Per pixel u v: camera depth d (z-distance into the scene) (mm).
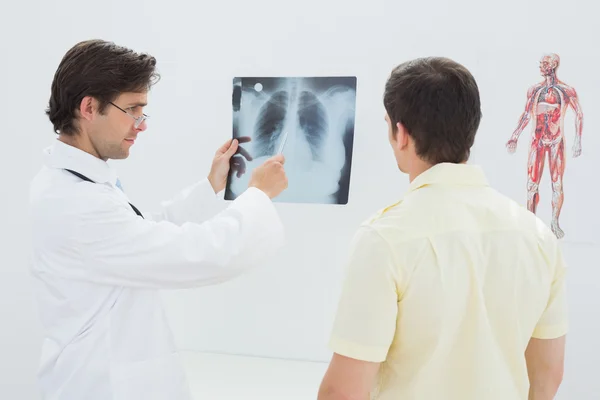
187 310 1912
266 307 1869
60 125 1229
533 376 1056
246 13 1789
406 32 1707
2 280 1998
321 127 1739
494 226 939
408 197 963
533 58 1654
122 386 1194
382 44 1721
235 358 1873
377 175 1763
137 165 1901
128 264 1153
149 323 1248
